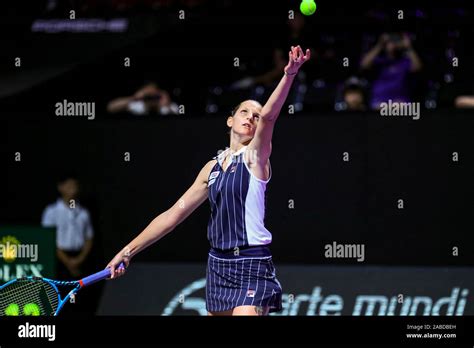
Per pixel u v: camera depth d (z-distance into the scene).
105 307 19.62
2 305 13.25
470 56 23.11
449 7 24.05
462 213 18.98
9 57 24.62
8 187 21.05
